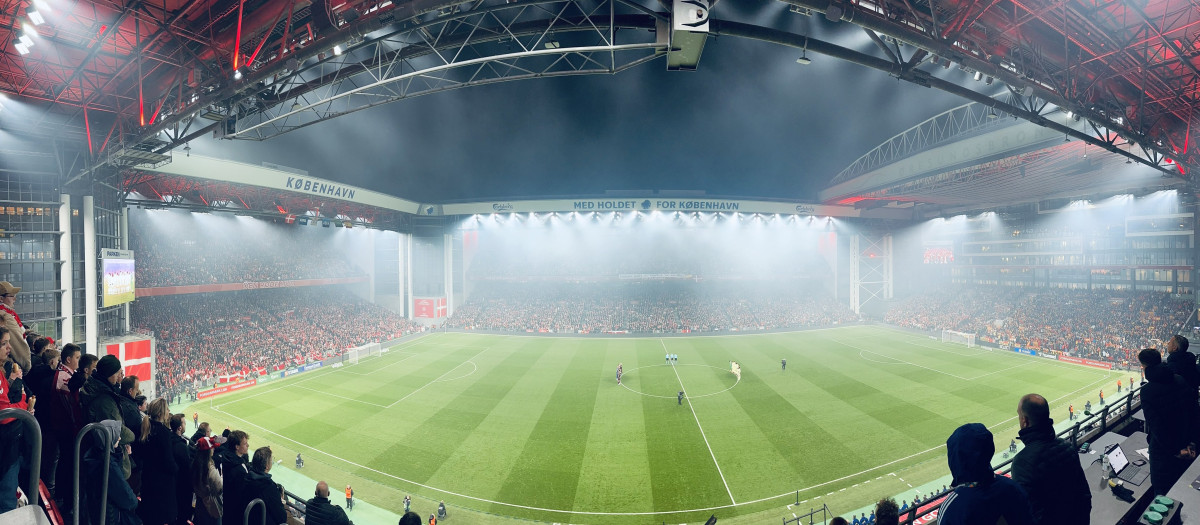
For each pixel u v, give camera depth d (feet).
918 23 49.16
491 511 72.79
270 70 54.34
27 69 75.20
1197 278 164.96
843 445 92.68
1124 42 57.98
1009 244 227.20
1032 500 12.27
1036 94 59.52
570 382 138.72
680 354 175.94
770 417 108.17
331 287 239.50
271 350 162.91
